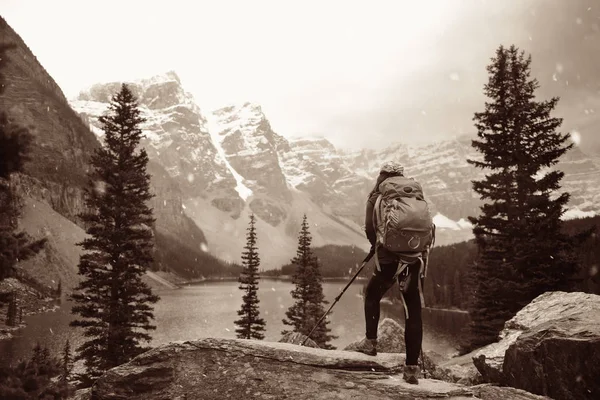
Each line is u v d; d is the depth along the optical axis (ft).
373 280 15.94
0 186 33.88
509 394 14.98
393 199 14.69
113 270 92.43
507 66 72.95
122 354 87.92
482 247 70.28
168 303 415.85
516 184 68.74
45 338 201.67
